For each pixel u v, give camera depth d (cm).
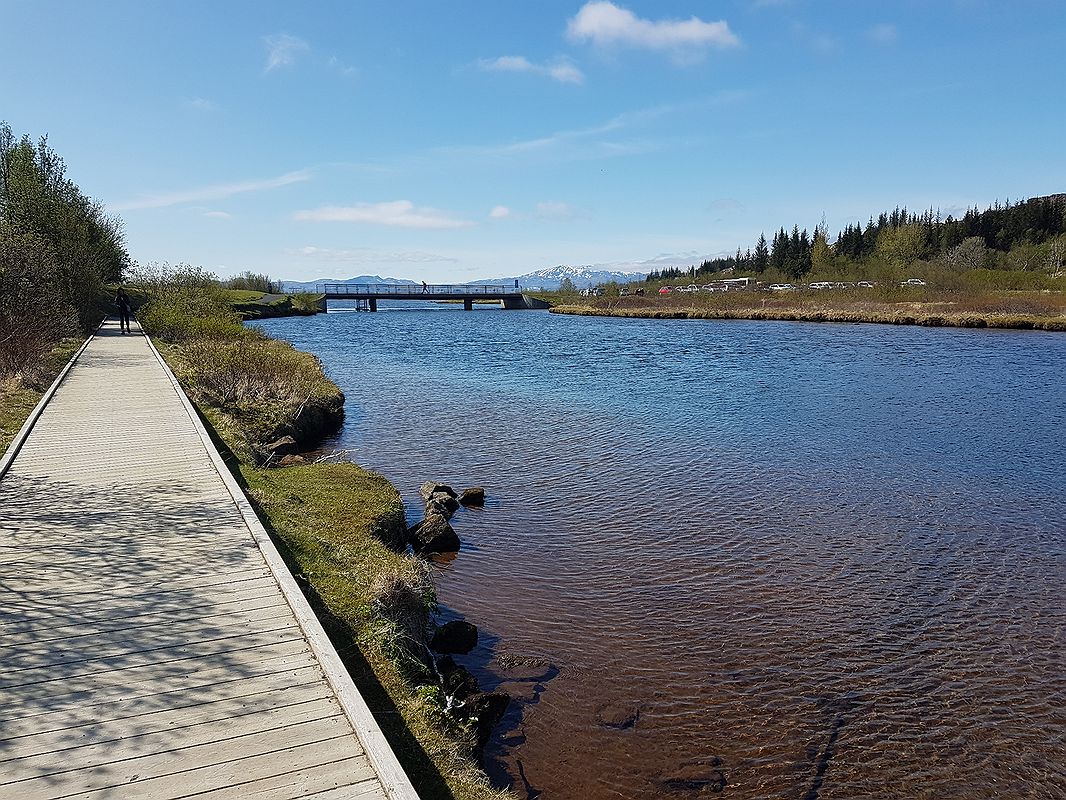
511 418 1917
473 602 841
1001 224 10781
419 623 708
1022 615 810
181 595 614
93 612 578
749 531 1064
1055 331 4422
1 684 468
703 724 616
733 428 1761
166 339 3075
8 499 862
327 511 968
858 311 5859
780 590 871
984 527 1081
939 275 7231
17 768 385
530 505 1190
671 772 555
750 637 762
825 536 1043
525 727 605
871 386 2405
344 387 2502
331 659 500
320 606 650
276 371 2028
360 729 421
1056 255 8550
